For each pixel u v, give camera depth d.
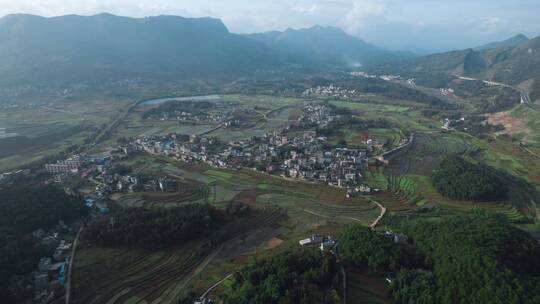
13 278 153.62
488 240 153.38
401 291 134.12
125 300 145.88
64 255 174.12
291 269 146.88
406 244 170.75
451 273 136.62
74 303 143.62
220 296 142.12
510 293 122.56
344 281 145.00
